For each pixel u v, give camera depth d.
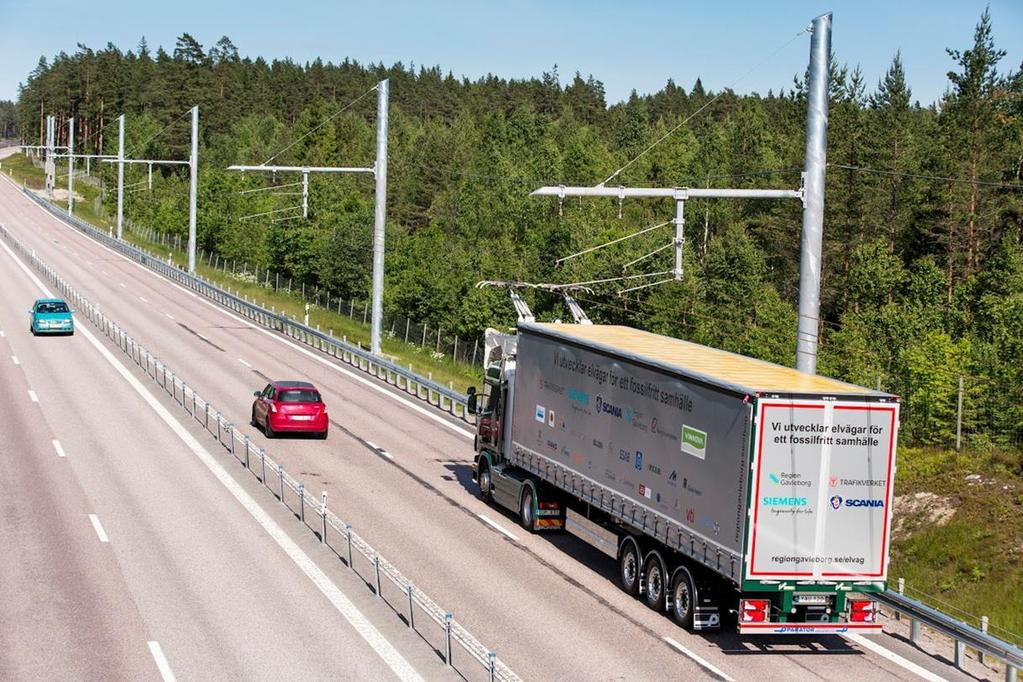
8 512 26.16
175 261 106.00
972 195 64.75
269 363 53.84
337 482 31.20
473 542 25.75
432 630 19.53
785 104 107.81
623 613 21.05
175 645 18.25
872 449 18.86
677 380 20.59
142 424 37.53
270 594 21.16
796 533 18.58
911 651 19.97
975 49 66.19
